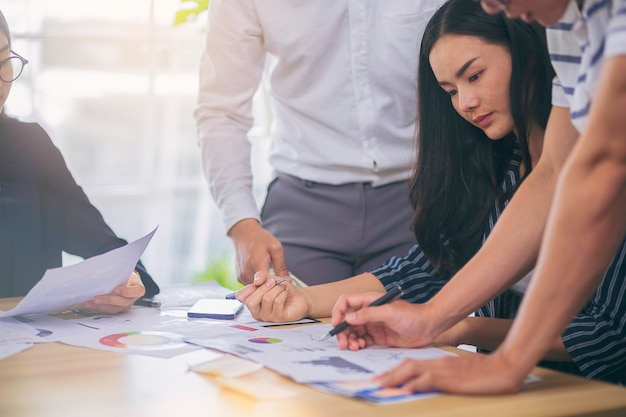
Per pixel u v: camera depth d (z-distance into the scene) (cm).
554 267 101
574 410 96
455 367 104
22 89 418
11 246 195
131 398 101
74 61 431
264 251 197
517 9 107
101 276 149
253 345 128
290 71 212
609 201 98
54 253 199
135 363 118
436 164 168
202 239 466
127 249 148
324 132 214
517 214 132
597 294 149
